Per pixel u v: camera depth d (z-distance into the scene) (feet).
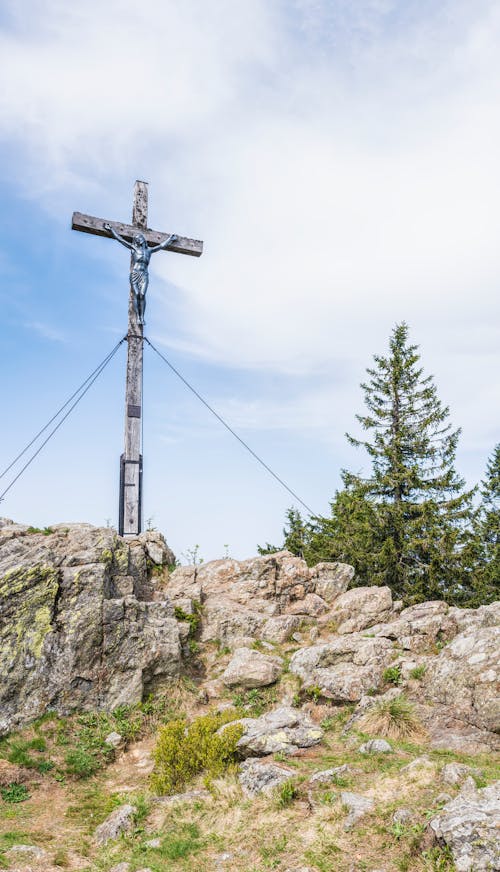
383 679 48.49
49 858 31.12
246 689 53.11
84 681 49.55
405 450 108.47
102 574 54.75
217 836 30.71
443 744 38.50
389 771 33.32
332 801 30.94
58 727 46.29
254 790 34.01
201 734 41.32
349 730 42.83
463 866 23.44
